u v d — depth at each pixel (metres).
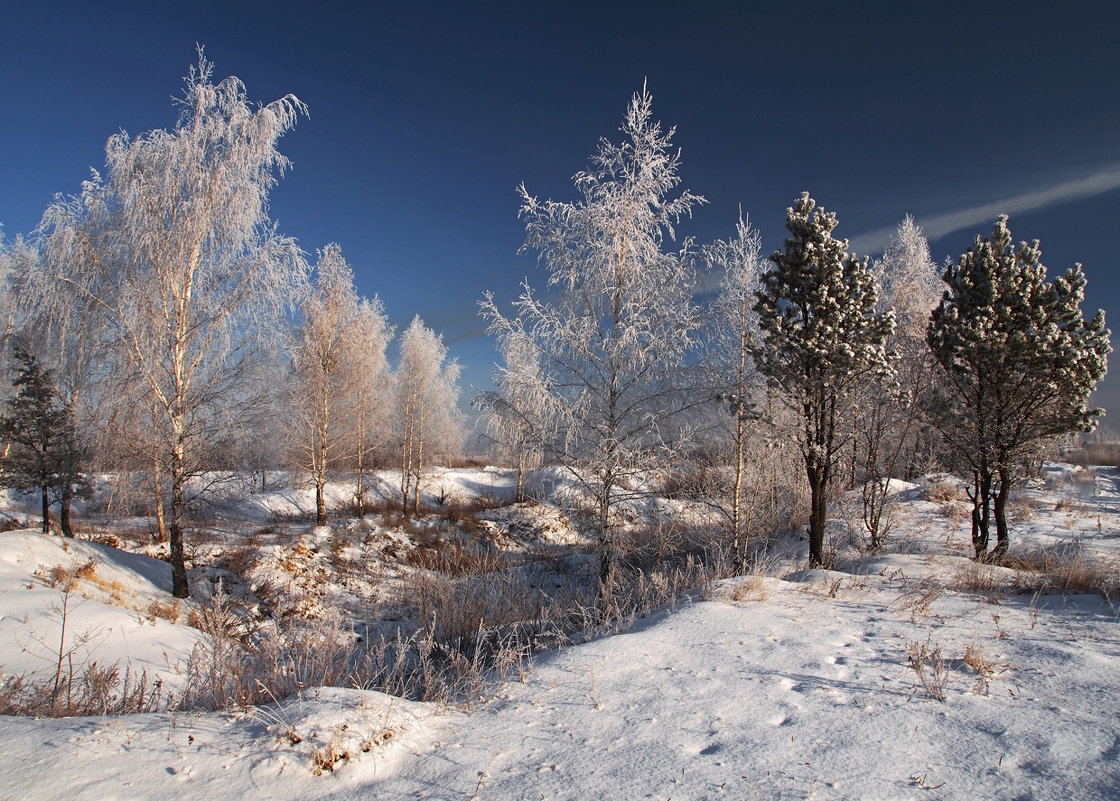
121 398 10.52
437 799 2.39
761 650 4.30
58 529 15.38
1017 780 2.38
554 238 10.58
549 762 2.72
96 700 4.26
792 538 15.19
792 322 11.27
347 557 16.95
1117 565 7.50
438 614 9.84
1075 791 2.27
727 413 11.46
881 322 10.90
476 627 9.02
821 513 11.03
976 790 2.33
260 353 12.08
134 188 10.48
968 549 12.33
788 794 2.34
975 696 3.29
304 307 20.89
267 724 2.99
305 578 14.77
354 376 21.84
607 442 9.95
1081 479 20.97
